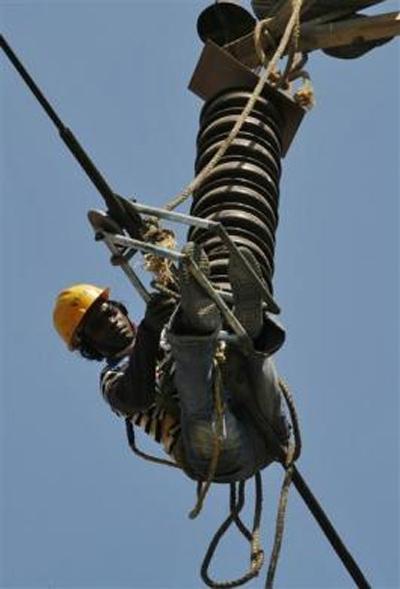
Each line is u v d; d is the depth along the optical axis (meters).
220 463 38.12
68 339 43.31
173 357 37.16
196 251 35.66
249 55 46.09
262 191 41.50
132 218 37.28
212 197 41.06
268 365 37.97
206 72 44.06
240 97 43.41
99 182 37.09
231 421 38.00
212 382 37.25
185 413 37.56
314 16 46.62
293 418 39.19
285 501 38.72
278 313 36.97
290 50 43.75
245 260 35.94
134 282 37.72
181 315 36.09
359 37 46.47
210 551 39.09
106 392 40.88
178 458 39.41
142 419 40.34
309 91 44.12
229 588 38.47
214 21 47.28
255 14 47.28
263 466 39.31
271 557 38.22
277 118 43.56
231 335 36.81
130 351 41.44
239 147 42.03
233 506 39.47
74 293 43.34
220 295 37.06
